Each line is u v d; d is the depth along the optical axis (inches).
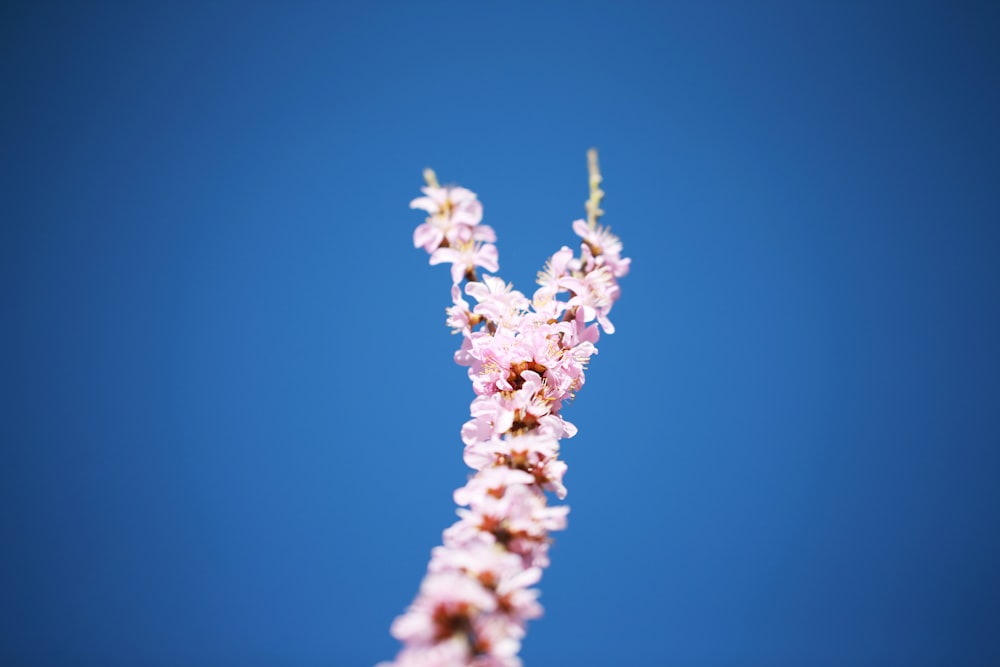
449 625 28.1
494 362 34.2
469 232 34.2
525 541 30.4
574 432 33.8
